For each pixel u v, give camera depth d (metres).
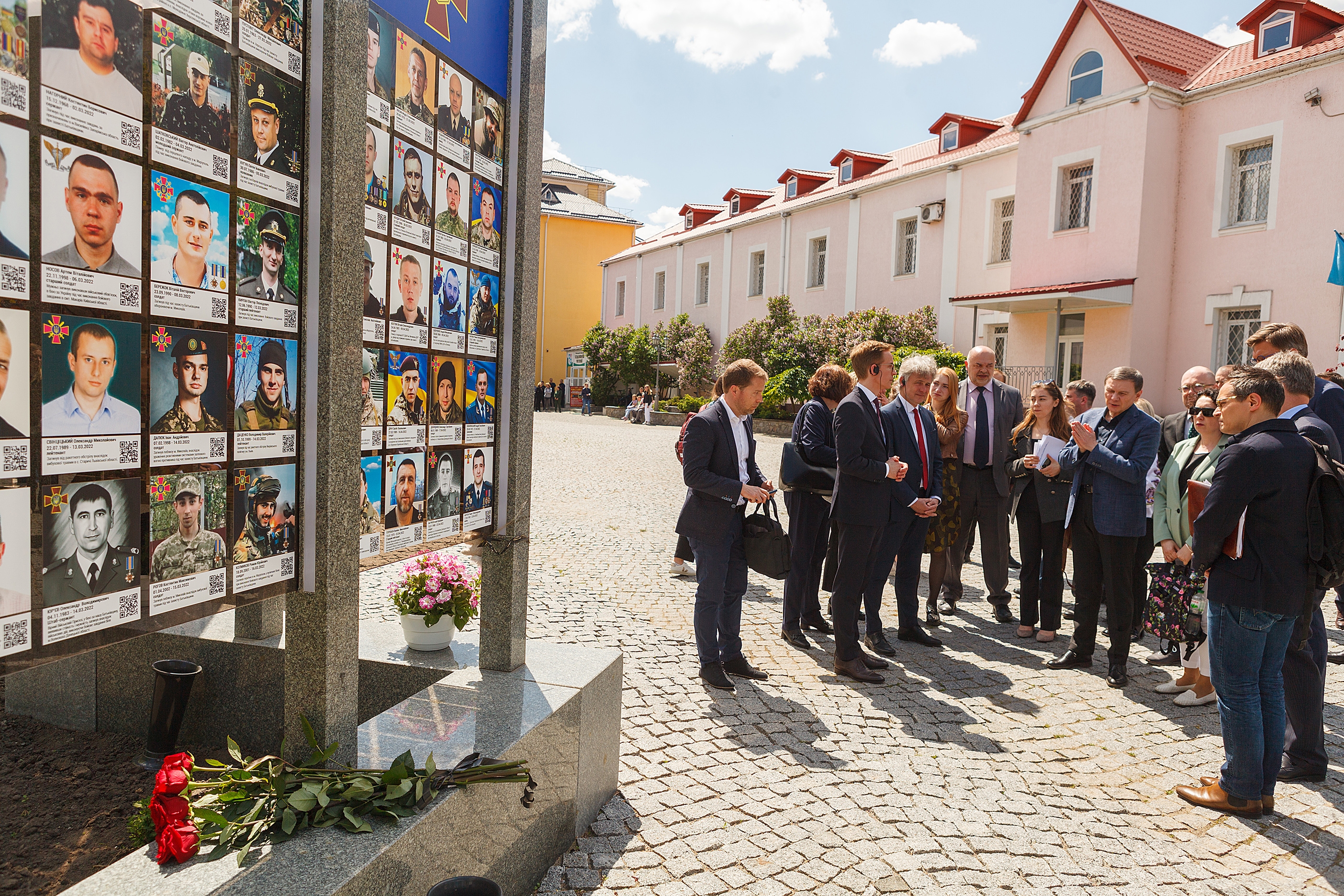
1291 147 15.72
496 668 3.11
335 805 1.92
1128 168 17.59
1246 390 3.29
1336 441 3.89
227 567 1.90
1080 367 19.00
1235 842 3.17
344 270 2.09
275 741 2.90
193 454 1.80
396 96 2.42
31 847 2.18
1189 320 17.48
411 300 2.55
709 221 38.25
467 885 1.89
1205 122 17.16
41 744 2.93
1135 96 17.33
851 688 4.73
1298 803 3.50
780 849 2.96
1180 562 4.61
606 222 49.00
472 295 2.90
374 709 3.17
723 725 4.09
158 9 1.65
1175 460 4.66
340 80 2.03
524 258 3.10
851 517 4.79
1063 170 19.20
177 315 1.74
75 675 3.10
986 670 5.18
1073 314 19.48
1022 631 5.95
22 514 1.47
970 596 7.20
